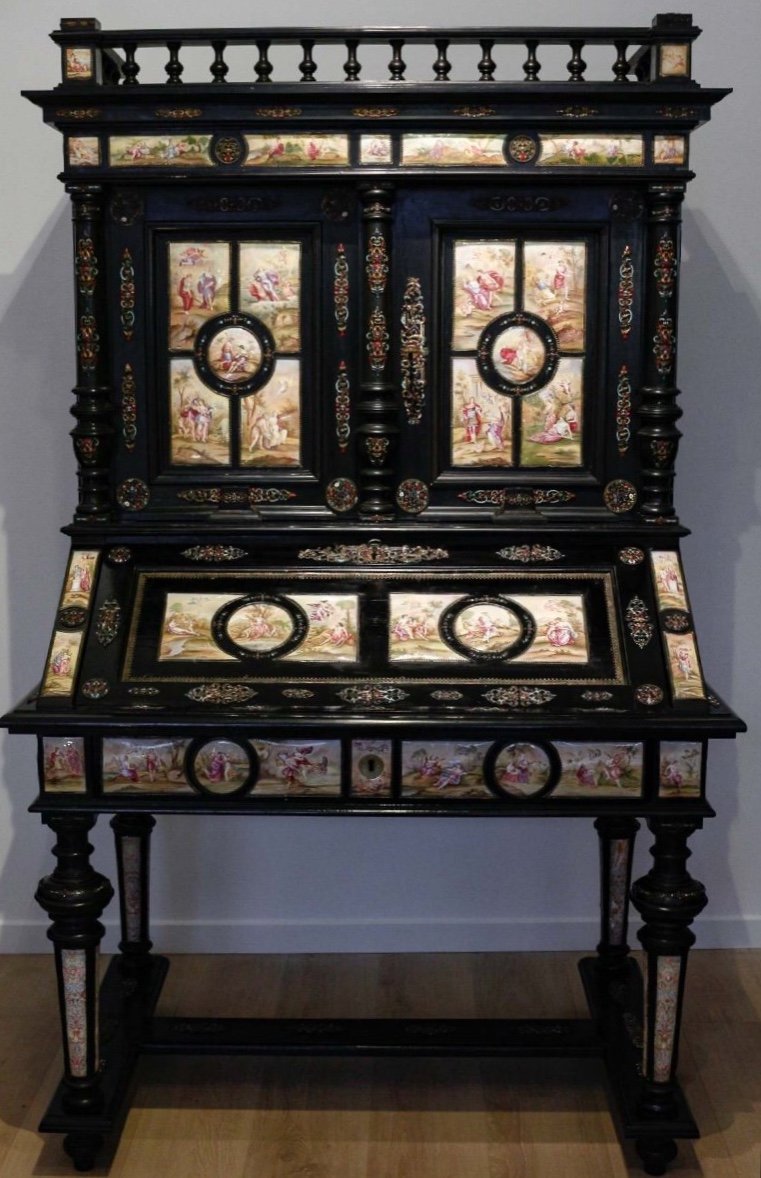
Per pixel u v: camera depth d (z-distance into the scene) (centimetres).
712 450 376
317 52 363
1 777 388
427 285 307
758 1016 359
